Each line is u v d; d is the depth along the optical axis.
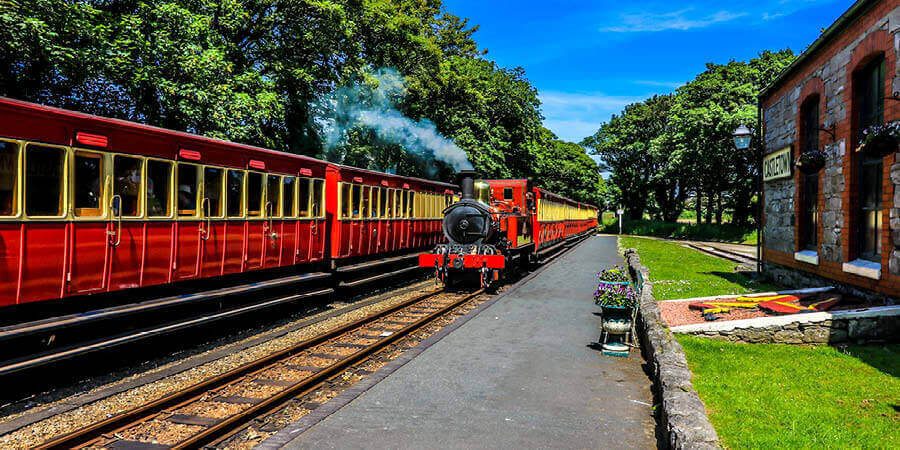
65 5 11.44
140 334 7.12
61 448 4.58
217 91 14.52
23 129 5.93
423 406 5.73
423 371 6.99
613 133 59.59
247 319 10.09
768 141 15.10
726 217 58.88
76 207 6.58
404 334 8.88
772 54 37.16
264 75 18.84
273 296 10.72
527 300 12.65
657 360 6.20
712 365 6.80
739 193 37.88
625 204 62.41
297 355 7.74
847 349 7.48
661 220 59.25
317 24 19.30
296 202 11.20
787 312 8.67
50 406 5.88
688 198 58.12
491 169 30.30
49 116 6.21
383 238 14.88
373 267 13.93
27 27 10.59
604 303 7.73
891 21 8.12
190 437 4.71
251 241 9.78
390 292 14.38
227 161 9.13
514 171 35.41
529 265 19.56
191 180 8.44
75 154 6.54
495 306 11.84
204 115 14.47
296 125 20.58
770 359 7.08
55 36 11.23
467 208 14.34
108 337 6.86
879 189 8.91
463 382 6.55
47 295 6.24
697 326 8.24
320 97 22.50
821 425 4.86
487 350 8.09
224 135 14.98
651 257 22.97
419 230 17.45
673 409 4.59
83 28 11.95
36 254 6.10
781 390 5.86
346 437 4.92
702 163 37.03
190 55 14.09
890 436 4.61
